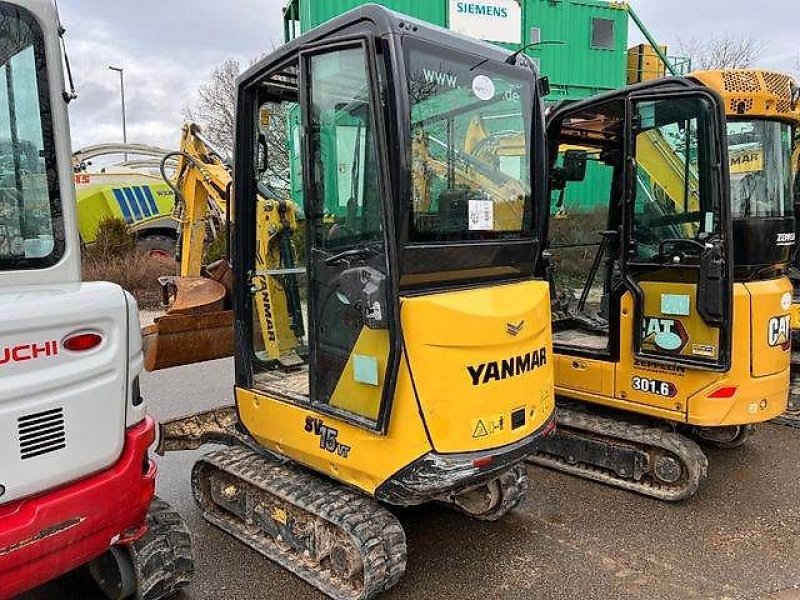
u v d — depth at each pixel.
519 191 3.38
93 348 2.50
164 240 14.59
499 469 3.09
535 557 3.67
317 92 3.01
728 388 4.03
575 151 5.32
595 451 4.62
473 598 3.30
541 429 3.30
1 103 2.56
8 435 2.26
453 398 2.89
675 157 4.08
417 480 2.87
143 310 11.12
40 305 2.34
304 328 4.18
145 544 3.06
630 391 4.43
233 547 3.78
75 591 3.35
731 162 4.16
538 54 12.44
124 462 2.64
